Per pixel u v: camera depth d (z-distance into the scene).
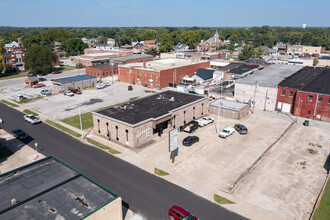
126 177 33.97
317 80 63.00
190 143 43.00
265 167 36.53
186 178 33.69
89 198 24.41
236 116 56.03
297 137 46.91
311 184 32.41
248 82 65.50
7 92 82.12
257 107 64.75
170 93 61.12
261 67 92.25
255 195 30.25
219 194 30.39
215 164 37.16
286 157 39.44
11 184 26.97
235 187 31.83
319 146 43.16
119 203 24.56
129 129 41.56
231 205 28.44
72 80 83.75
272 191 31.00
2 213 22.27
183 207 28.09
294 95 58.66
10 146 43.44
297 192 30.78
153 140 45.25
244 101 66.50
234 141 44.88
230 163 37.44
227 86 78.56
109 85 90.12
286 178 33.78
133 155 39.91
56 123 53.78
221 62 111.06
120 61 115.75
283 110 61.19
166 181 33.06
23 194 25.17
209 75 93.62
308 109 56.56
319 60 123.50
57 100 71.62
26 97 75.38
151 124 44.50
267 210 27.64
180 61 107.19
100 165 37.00
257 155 39.78
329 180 33.09
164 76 85.50
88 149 42.09
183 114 51.34
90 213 21.95
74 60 142.38
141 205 28.47
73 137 46.84
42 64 110.75
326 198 29.34
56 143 44.50
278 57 152.88
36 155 40.22
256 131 49.41
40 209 22.86
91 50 162.62
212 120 53.78
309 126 52.28
